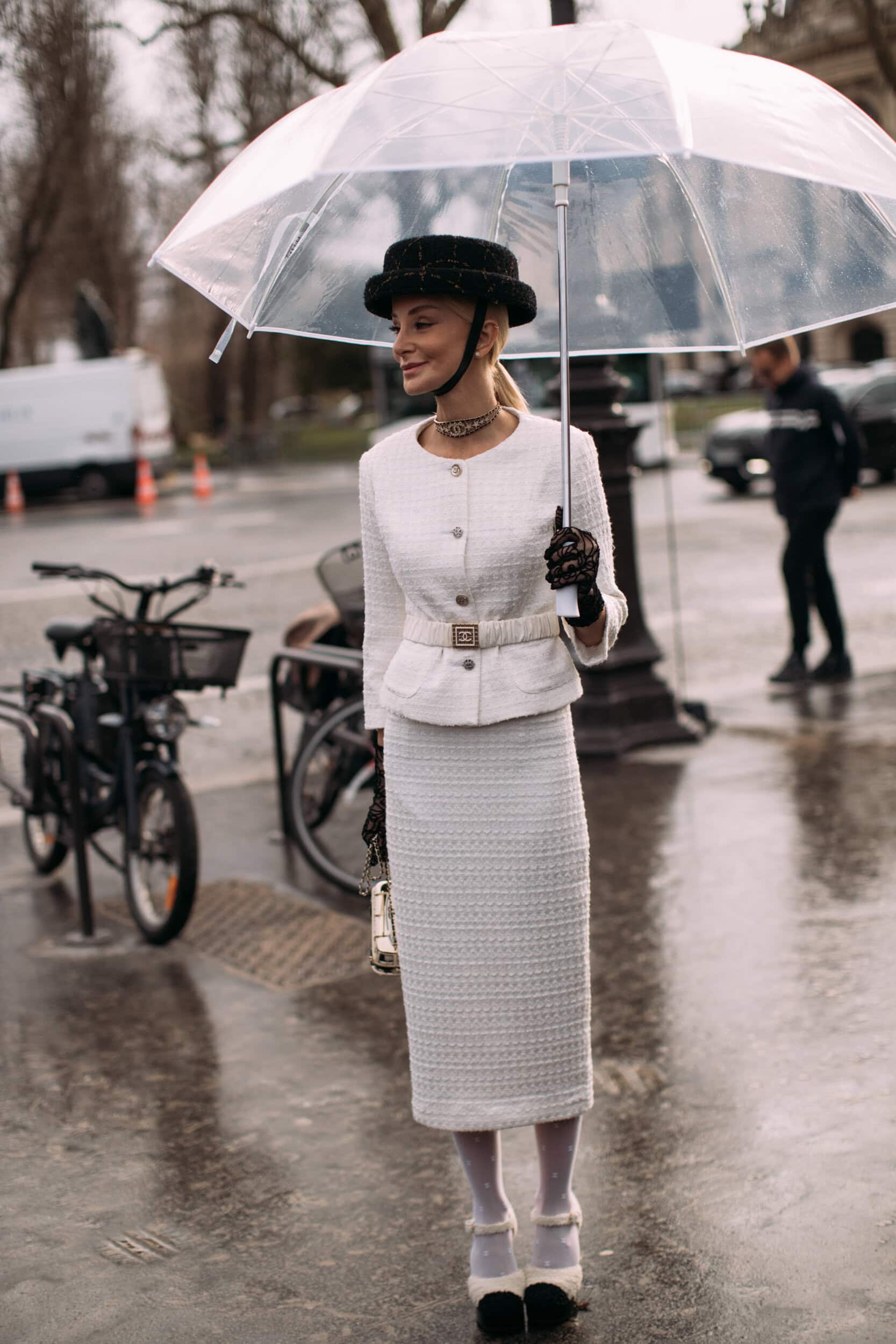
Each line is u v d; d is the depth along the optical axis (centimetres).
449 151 236
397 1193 330
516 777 265
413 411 2783
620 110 239
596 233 304
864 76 1063
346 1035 423
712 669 962
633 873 549
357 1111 373
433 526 262
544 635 265
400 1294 289
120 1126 372
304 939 510
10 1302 291
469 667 263
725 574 1391
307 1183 337
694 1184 325
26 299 4550
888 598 1191
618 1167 335
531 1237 309
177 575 1520
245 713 907
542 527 259
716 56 257
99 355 3228
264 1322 281
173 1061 411
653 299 312
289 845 630
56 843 595
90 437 2677
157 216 3036
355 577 580
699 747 737
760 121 244
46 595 1412
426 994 272
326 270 296
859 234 286
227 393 4612
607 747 723
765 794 642
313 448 3522
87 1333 279
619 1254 298
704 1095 368
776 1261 291
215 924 530
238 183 266
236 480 3294
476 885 267
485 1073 270
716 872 543
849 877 525
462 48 252
